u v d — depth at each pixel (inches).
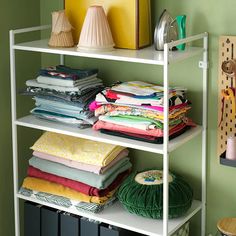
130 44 97.4
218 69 97.5
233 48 95.0
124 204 98.1
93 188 99.7
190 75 100.3
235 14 94.5
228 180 100.7
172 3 99.7
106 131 96.7
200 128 99.5
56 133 107.1
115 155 101.1
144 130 92.1
